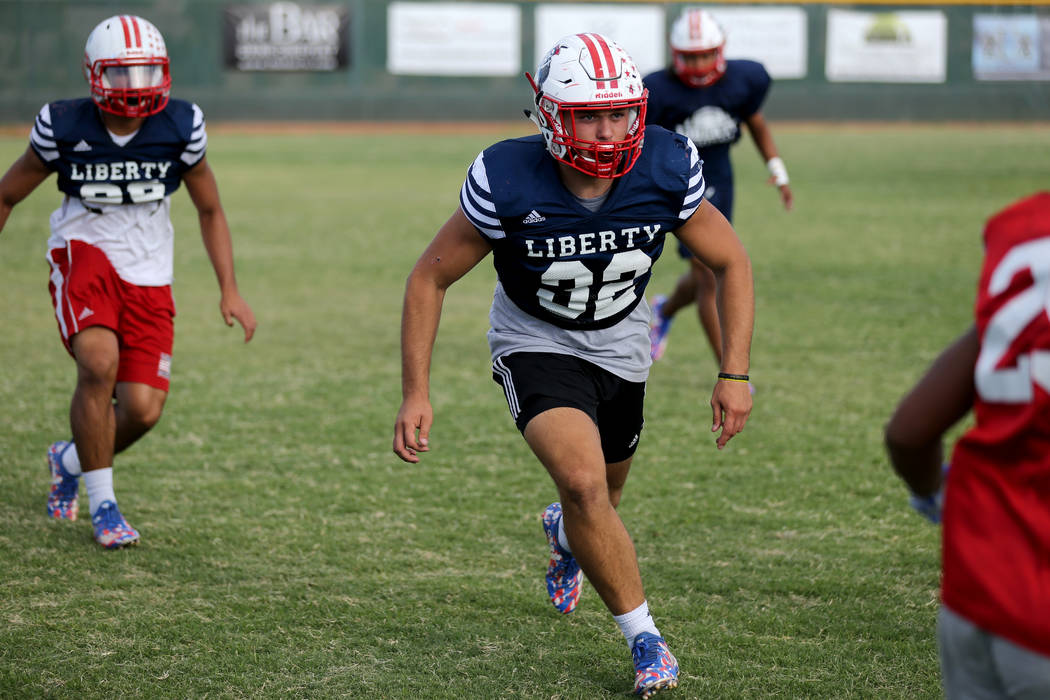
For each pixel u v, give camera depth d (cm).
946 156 6981
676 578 1379
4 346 2586
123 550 1464
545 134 1062
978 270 3553
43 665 1147
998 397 621
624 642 1217
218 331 2767
